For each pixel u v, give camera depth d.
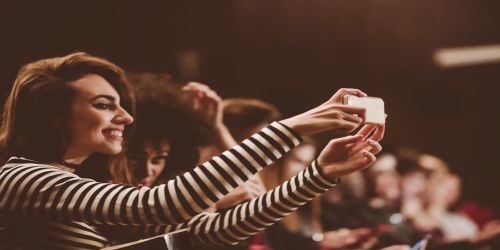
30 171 1.31
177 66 6.38
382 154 4.56
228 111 2.35
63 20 5.68
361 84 7.15
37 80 1.43
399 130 7.17
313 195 1.45
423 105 7.25
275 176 2.57
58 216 1.27
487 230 2.54
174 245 1.41
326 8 7.09
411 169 4.46
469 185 7.32
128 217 1.24
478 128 7.38
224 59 6.73
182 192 1.24
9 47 5.36
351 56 7.14
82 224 1.37
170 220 1.25
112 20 6.02
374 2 7.15
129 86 1.55
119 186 1.29
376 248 2.71
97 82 1.44
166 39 6.42
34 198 1.28
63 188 1.27
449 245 2.47
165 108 1.95
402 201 4.38
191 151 2.00
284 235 2.50
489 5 7.27
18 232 1.32
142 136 1.90
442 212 4.47
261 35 6.93
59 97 1.41
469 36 7.27
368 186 4.07
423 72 7.24
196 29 6.58
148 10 6.27
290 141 1.27
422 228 4.04
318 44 7.07
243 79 6.80
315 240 2.58
